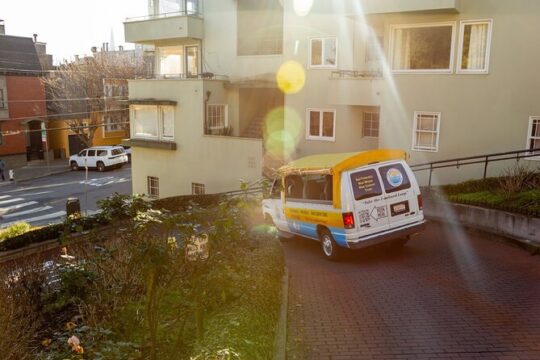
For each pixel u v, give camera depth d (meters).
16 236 14.88
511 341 6.58
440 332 6.93
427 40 16.81
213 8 24.53
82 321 7.11
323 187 11.52
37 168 43.00
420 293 8.59
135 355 5.32
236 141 22.31
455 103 16.52
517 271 9.60
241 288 6.47
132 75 47.06
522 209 11.48
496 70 15.85
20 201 30.62
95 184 35.53
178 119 23.92
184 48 25.75
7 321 7.04
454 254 11.07
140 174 25.86
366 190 10.71
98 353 4.94
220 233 5.66
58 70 48.12
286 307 7.81
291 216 12.62
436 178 17.12
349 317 7.61
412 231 11.07
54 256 10.91
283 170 12.63
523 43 15.40
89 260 6.97
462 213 13.36
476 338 6.70
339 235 10.87
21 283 8.41
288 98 21.34
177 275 5.69
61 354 5.53
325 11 19.92
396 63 17.33
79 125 45.88
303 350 6.54
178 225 5.33
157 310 5.58
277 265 8.36
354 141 20.00
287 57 21.14
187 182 24.14
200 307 5.77
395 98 17.36
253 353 5.05
